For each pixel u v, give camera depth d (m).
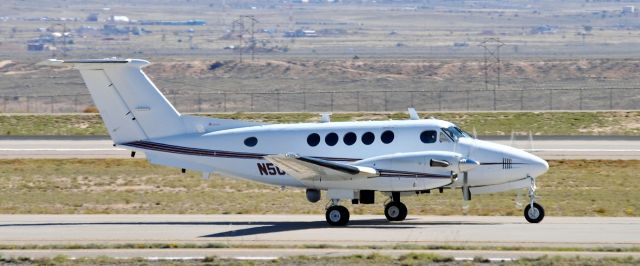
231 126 111.12
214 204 134.12
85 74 109.75
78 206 132.50
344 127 108.06
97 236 96.81
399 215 108.38
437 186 103.50
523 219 111.12
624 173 164.50
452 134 106.38
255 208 129.12
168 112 111.12
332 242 91.31
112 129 110.94
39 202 136.75
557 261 80.19
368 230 99.81
